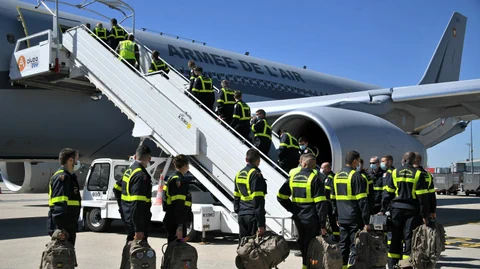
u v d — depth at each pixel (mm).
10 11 10062
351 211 5316
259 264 4492
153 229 9594
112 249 7184
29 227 10109
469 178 31078
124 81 8531
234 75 14859
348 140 8414
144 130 8172
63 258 4199
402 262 5422
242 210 4883
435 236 5254
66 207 4371
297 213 4918
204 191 9578
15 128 9875
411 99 10586
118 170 9438
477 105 10938
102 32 9648
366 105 10398
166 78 9062
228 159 7168
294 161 7469
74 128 10828
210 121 7453
